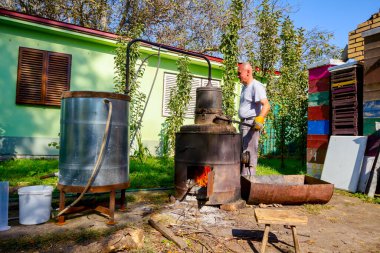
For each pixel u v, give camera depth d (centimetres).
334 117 596
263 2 1030
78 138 304
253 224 322
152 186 496
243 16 1655
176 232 284
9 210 350
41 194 304
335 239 287
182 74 882
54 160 736
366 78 547
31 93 787
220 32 1741
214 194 367
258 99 427
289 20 1030
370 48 543
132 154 898
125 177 330
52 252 234
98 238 264
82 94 304
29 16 740
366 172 510
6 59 760
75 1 1511
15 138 769
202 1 1714
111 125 314
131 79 769
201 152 372
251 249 256
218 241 269
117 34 851
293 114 870
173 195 412
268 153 1108
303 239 284
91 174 302
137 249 245
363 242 281
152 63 968
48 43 811
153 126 975
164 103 995
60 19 1612
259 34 1012
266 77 1009
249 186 385
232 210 368
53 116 823
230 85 849
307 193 399
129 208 367
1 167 592
